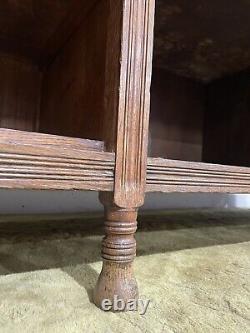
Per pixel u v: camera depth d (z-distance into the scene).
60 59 0.58
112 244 0.35
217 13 0.63
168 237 0.65
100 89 0.39
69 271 0.43
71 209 0.87
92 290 0.38
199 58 0.85
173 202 1.04
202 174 0.42
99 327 0.30
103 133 0.36
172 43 0.77
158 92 0.95
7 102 0.72
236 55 0.83
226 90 0.97
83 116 0.44
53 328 0.30
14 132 0.30
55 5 0.50
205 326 0.31
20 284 0.39
